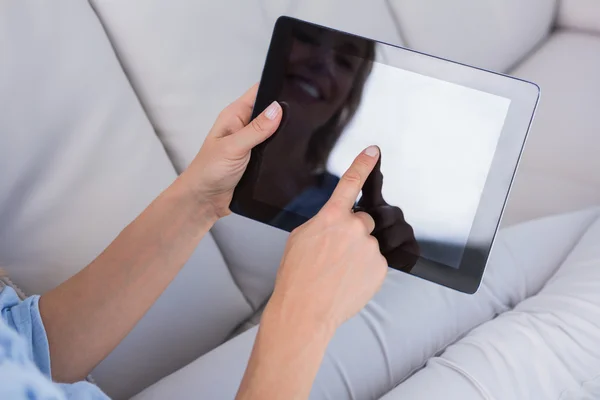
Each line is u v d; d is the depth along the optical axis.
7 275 0.66
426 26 1.11
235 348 0.77
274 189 0.63
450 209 0.60
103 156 0.72
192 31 0.77
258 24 0.85
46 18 0.67
